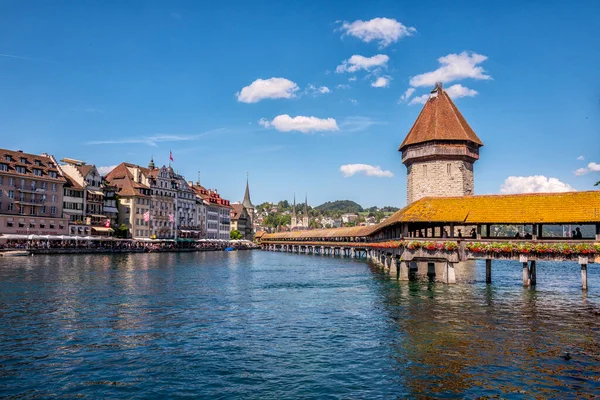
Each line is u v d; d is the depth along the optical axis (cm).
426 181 6894
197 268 6594
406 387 1641
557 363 1883
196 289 4059
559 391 1602
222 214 18338
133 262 7275
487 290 3950
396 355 1997
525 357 1959
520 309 3030
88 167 11125
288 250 16288
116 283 4284
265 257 11394
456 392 1596
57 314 2780
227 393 1591
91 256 8488
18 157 9312
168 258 8944
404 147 7188
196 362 1903
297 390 1617
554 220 3669
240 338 2280
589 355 1988
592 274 6019
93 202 10994
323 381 1700
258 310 3025
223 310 3016
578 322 2630
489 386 1645
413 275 5303
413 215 4125
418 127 7050
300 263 8656
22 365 1839
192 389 1622
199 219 16150
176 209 14388
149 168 14500
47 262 6600
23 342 2156
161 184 13588
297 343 2192
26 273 4950
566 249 3681
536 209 3847
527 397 1554
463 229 6272
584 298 3497
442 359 1941
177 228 14438
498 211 3956
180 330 2431
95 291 3731
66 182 10075
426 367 1844
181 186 14750
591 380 1698
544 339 2252
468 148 6850
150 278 4847
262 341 2225
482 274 5709
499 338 2269
